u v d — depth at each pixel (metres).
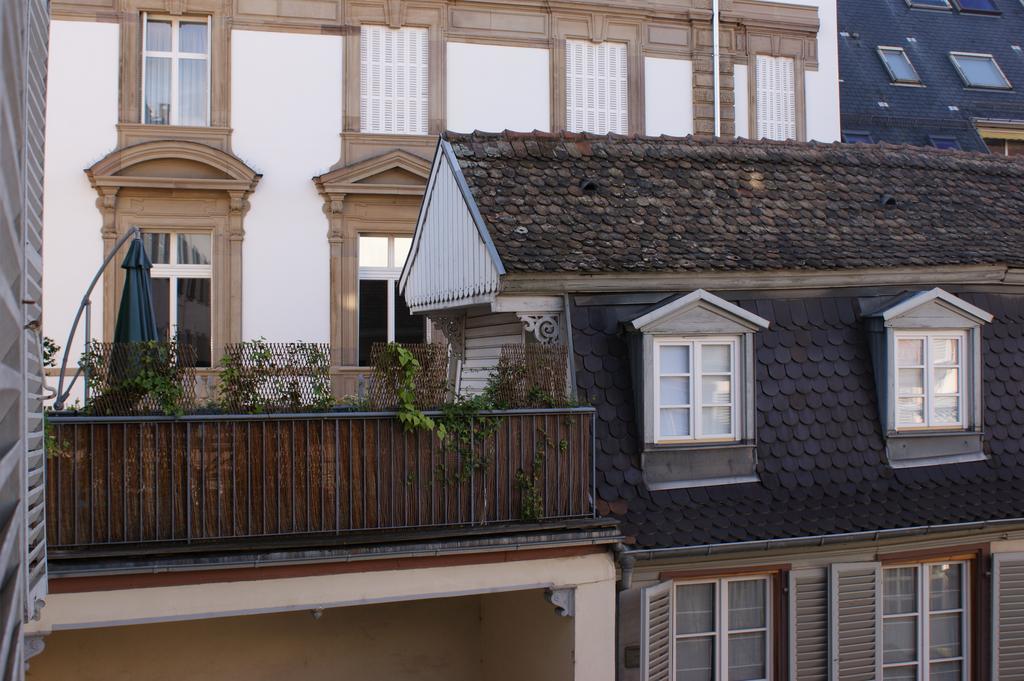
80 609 7.33
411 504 8.32
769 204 11.42
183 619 7.54
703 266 9.98
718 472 9.68
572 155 11.41
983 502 9.95
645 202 10.98
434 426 8.37
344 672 10.30
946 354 10.65
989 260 11.05
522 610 9.70
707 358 9.82
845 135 24.67
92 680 9.52
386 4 20.31
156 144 18.86
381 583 8.05
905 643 9.86
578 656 8.57
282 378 8.23
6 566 3.00
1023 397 10.98
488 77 21.00
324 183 19.64
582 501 8.88
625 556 8.59
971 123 26.03
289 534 7.96
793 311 10.43
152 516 7.68
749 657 9.35
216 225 19.28
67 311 18.58
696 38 22.33
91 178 18.59
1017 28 29.72
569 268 9.52
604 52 21.78
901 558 9.68
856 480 9.99
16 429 3.72
